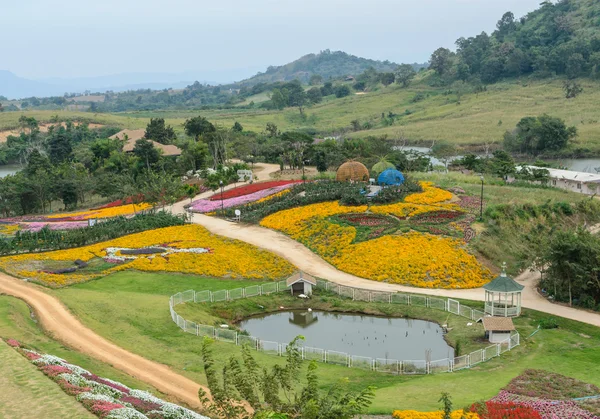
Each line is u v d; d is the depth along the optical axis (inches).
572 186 3860.7
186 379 1316.4
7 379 1072.2
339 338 1766.7
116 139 6136.8
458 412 1098.1
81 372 1171.3
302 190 3459.6
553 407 1146.7
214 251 2564.0
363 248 2423.7
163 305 1899.6
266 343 1600.6
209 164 5280.5
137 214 3267.7
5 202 4175.7
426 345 1696.6
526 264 2262.6
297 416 842.8
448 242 2411.4
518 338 1611.7
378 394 1259.2
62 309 1801.2
